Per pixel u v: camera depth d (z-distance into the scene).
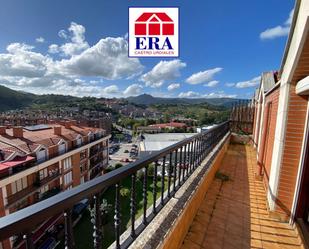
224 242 2.77
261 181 5.04
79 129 27.78
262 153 5.19
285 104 3.22
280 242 2.90
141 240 1.80
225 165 6.33
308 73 2.94
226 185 4.69
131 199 1.74
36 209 0.84
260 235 3.01
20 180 15.30
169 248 2.10
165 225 2.11
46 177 18.12
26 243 0.82
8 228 0.72
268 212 3.59
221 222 3.21
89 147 27.14
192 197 2.98
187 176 3.43
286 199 3.32
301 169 3.13
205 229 2.98
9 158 14.51
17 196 14.72
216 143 6.41
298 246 2.84
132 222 1.76
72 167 22.55
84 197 1.11
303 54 2.72
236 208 3.70
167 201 2.56
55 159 18.98
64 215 1.02
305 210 3.12
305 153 3.09
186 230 2.81
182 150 3.04
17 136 17.61
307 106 3.07
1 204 13.58
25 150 16.22
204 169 4.04
